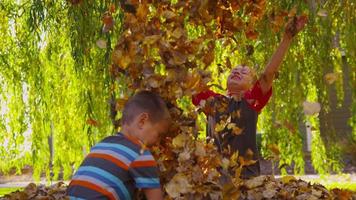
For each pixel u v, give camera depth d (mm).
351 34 7465
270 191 4344
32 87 7805
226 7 3451
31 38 7629
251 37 3561
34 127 7957
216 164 3180
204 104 3287
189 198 3059
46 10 7422
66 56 7742
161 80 3055
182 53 3066
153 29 3078
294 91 7570
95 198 2662
